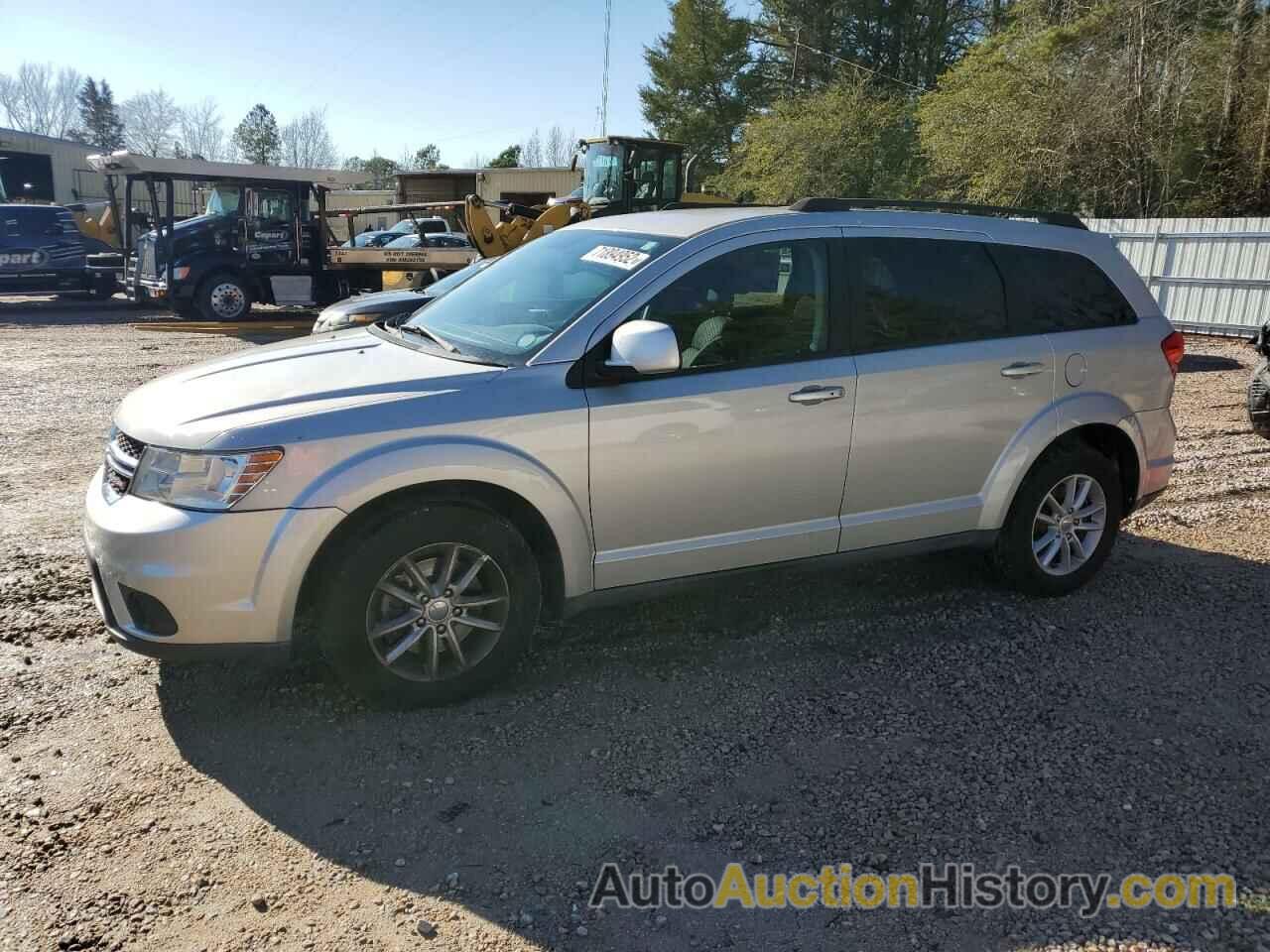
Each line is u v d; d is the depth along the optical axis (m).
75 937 2.34
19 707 3.38
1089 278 4.65
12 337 14.27
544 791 3.00
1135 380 4.67
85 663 3.72
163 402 3.46
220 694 3.52
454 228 21.89
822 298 3.96
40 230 18.84
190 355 12.56
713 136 46.12
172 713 3.39
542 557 3.65
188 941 2.35
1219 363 12.71
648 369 3.38
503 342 3.70
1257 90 20.80
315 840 2.74
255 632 3.15
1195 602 4.62
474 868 2.65
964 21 43.19
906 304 4.14
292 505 3.11
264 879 2.58
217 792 2.95
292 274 17.30
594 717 3.46
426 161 69.88
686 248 3.76
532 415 3.40
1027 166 23.05
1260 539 5.54
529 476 3.40
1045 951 2.40
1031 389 4.36
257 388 3.42
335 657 3.27
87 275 19.47
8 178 31.14
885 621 4.36
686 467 3.67
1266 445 7.78
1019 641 4.17
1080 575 4.67
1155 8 21.75
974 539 4.43
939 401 4.12
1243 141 21.19
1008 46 25.11
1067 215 4.76
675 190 15.51
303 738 3.26
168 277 16.28
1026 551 4.51
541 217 13.97
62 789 2.92
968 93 24.28
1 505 5.68
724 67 46.00
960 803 2.99
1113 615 4.46
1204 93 21.50
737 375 3.74
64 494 5.96
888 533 4.19
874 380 3.97
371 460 3.18
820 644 4.11
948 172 25.88
